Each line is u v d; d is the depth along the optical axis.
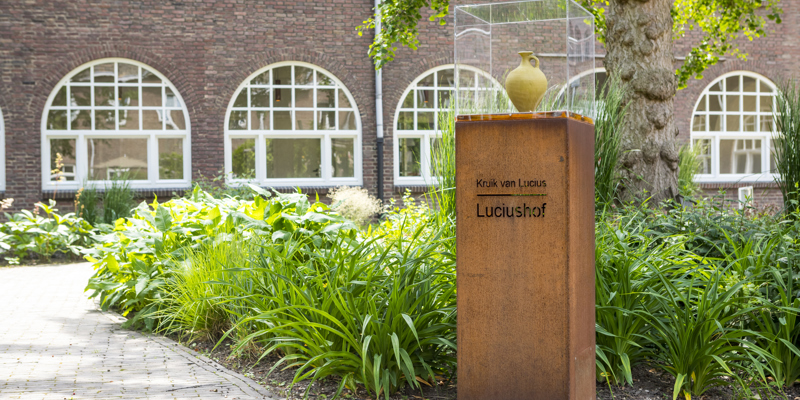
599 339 3.51
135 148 11.93
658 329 3.38
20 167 11.35
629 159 6.12
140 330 4.88
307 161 12.52
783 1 13.81
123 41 11.66
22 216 10.15
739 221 4.76
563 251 2.77
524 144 2.82
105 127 11.77
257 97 12.29
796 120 5.60
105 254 5.68
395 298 3.25
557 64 2.90
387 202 12.45
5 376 3.53
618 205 6.04
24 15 11.35
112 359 3.94
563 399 2.78
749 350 3.27
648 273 3.68
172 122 11.96
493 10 3.10
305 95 12.41
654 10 6.25
